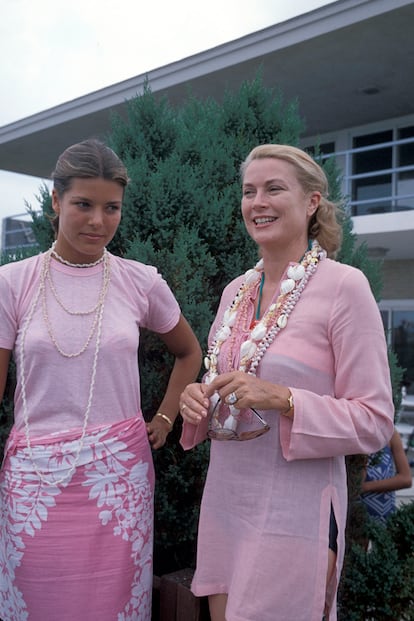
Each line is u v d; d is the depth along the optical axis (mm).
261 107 2953
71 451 1841
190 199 2553
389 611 2693
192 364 2240
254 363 1740
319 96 10102
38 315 1871
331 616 1723
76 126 11781
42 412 1860
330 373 1715
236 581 1711
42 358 1841
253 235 1866
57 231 2029
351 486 2705
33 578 1831
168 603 2227
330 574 1709
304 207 1849
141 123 2859
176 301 2273
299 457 1646
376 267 2977
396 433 3055
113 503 1883
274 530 1679
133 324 1970
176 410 2225
